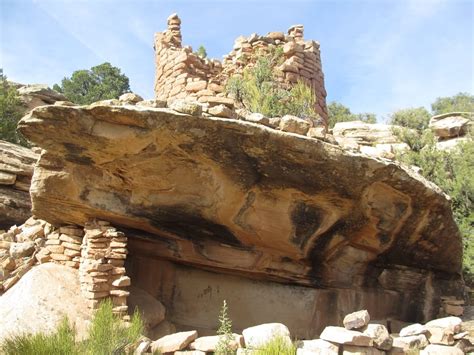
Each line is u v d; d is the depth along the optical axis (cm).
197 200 636
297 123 579
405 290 848
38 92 1766
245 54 1095
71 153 571
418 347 612
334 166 593
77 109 514
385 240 744
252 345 506
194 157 576
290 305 804
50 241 695
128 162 579
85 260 620
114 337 475
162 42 1115
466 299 974
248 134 545
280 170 594
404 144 1788
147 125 525
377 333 568
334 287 798
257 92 910
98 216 650
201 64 1066
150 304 720
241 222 665
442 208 712
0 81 1758
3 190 1126
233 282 818
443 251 798
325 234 702
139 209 646
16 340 440
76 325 555
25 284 600
